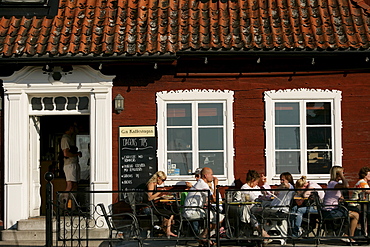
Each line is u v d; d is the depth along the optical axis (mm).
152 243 12258
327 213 11742
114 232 12758
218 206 11352
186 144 13766
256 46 13086
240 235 11750
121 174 13633
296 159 13773
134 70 13750
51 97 13945
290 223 11820
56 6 14461
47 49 13109
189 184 13250
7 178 13492
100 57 13031
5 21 14180
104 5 14594
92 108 13633
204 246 11922
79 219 11883
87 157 15391
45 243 12836
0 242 13133
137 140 13688
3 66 13516
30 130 13984
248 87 13797
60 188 15367
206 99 13750
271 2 14594
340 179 12773
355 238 11523
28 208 13828
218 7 14469
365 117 13773
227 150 13719
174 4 14656
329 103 13820
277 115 13805
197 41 13352
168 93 13719
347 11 14336
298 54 13172
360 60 13750
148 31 13633
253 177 12461
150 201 11922
